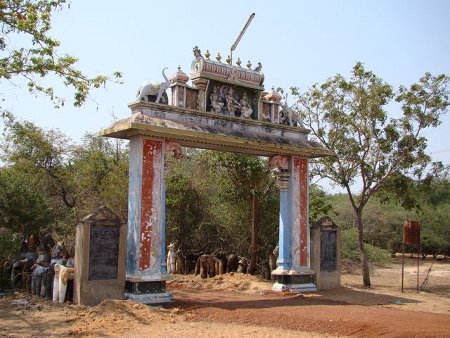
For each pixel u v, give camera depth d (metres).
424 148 18.00
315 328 9.43
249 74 14.58
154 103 12.45
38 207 18.14
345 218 36.66
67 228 22.59
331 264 15.97
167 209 22.69
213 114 13.53
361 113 17.83
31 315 10.64
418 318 10.29
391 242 36.31
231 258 19.72
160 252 12.42
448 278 22.62
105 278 11.91
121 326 9.66
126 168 23.03
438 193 41.38
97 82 14.45
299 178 15.54
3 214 17.39
